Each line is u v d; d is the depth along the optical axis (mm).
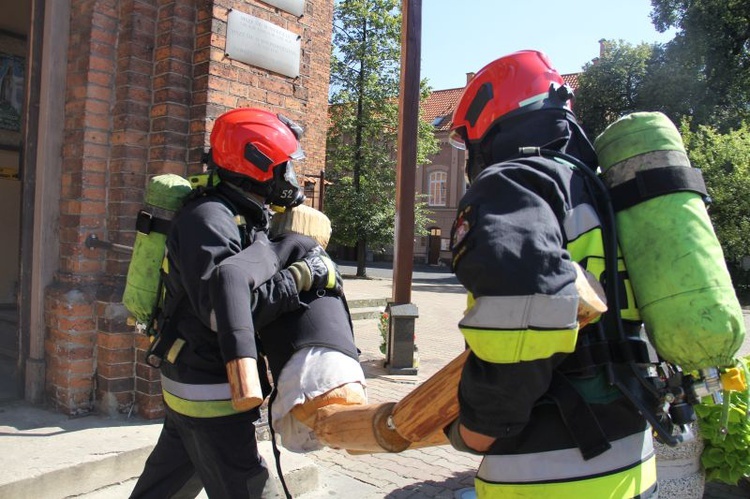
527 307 1208
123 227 3877
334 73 22766
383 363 7609
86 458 3164
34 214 4016
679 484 3469
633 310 1464
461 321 1306
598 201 1500
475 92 1695
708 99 23797
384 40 22781
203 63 3885
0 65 7023
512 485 1387
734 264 19328
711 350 1340
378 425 1690
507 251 1238
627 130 1544
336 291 2291
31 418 3729
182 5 3912
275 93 4270
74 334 3818
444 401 1512
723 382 1438
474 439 1413
